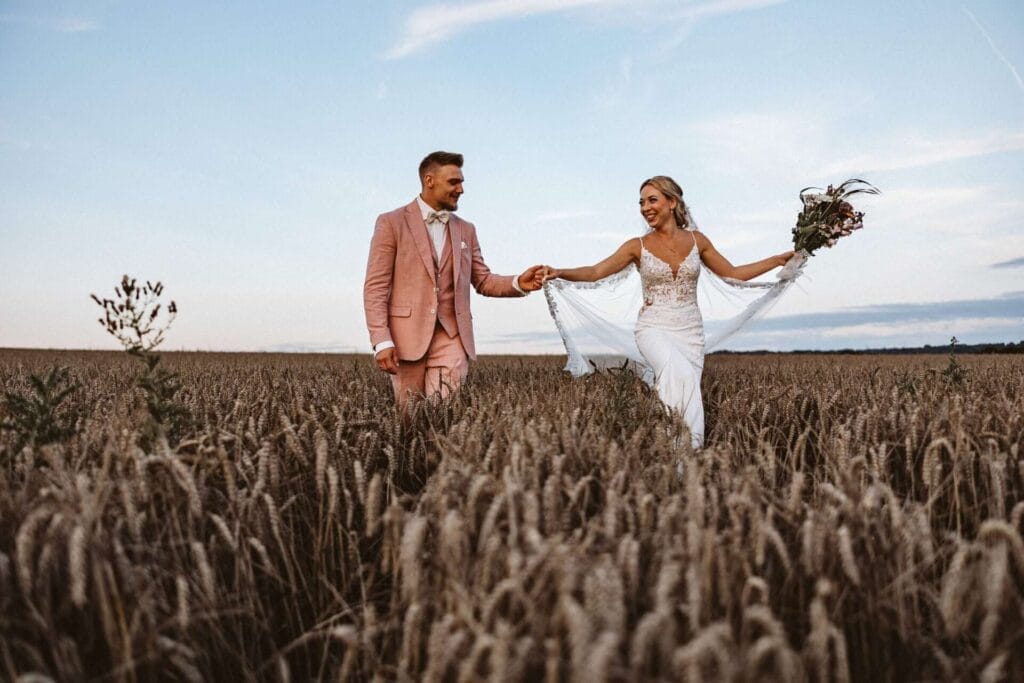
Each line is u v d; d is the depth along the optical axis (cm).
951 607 205
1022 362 1240
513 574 193
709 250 578
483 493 269
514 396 509
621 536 238
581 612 162
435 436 383
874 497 249
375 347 550
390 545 251
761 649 162
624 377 468
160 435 314
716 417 535
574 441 329
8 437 375
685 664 161
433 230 573
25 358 1852
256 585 282
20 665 218
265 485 303
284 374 950
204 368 1177
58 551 225
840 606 230
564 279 609
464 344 572
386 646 239
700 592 191
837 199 573
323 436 345
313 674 261
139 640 215
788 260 585
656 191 555
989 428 411
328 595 280
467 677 170
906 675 227
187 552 270
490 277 619
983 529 212
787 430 472
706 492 289
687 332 557
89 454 343
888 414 442
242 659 238
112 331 343
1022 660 212
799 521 260
